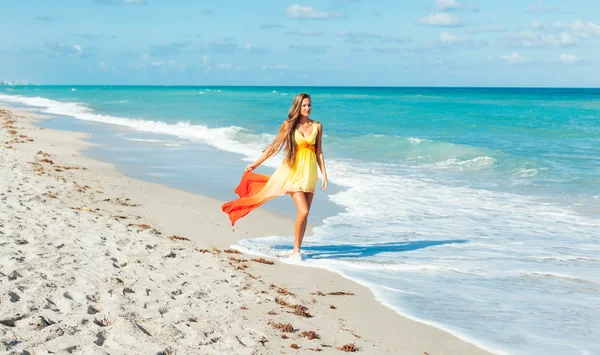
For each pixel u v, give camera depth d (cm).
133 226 834
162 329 439
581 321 551
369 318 545
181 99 6825
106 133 2473
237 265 691
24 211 809
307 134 742
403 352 466
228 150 1920
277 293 592
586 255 787
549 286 657
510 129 2820
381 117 3781
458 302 599
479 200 1159
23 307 438
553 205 1111
